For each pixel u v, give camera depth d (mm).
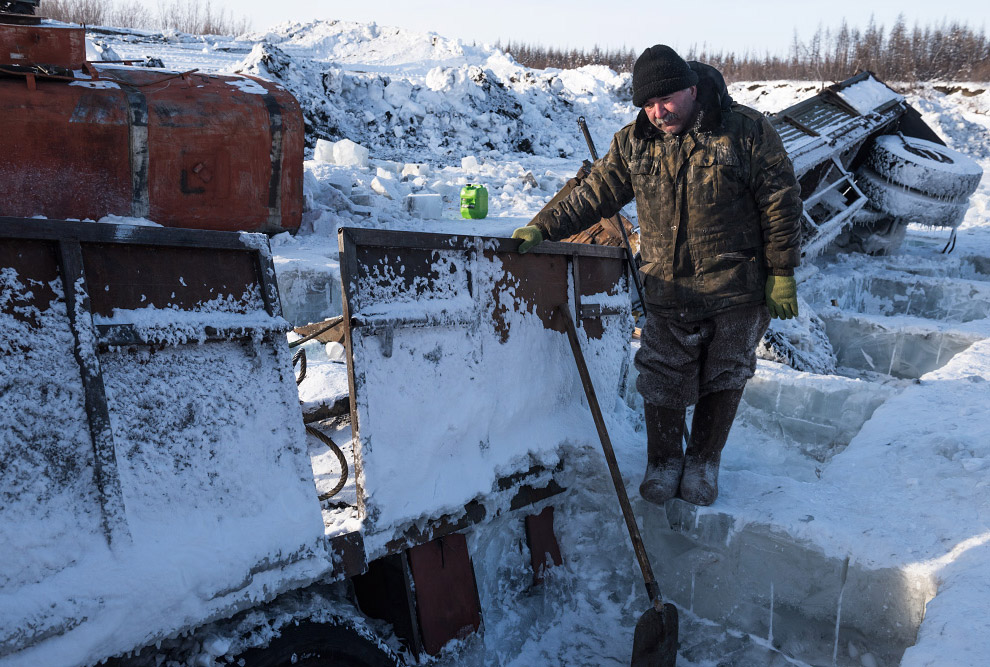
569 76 26094
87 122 6641
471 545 2922
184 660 1973
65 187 6676
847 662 2701
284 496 2191
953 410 3947
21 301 1740
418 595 2633
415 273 2635
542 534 3268
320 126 16891
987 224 13289
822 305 7609
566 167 17750
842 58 44469
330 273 6188
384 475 2484
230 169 7484
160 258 1985
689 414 4797
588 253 3486
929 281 8164
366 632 2352
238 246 2141
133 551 1852
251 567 2062
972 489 2943
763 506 3002
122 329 1870
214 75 7883
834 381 4707
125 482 1873
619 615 3213
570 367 3395
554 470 3297
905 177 8805
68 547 1757
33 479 1728
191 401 2021
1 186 6426
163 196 7176
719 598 3012
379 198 10562
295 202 8047
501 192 13570
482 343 2895
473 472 2822
